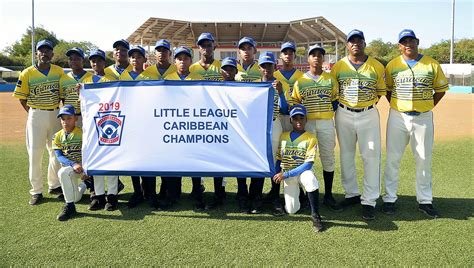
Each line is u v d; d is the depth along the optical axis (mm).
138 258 3488
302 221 4367
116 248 3682
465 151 8008
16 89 5066
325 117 4719
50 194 5398
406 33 4457
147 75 4922
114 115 4566
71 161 4680
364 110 4559
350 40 4539
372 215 4383
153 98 4516
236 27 33406
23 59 42281
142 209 4762
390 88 4758
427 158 4574
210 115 4461
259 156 4422
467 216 4465
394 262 3418
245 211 4652
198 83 4469
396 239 3867
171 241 3834
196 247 3703
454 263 3395
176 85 4496
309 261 3439
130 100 4551
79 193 4773
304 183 4262
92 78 5230
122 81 4566
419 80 4445
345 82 4605
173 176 4547
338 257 3510
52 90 5164
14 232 4043
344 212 4672
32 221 4355
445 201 5008
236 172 4461
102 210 4738
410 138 4633
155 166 4527
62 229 4125
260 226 4219
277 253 3584
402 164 6934
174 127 4500
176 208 4809
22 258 3492
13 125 12172
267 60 4547
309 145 4449
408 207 4809
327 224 4273
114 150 4574
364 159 4598
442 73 4508
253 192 4836
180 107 4477
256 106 4426
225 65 4656
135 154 4547
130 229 4129
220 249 3662
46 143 5492
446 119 13281
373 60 4594
